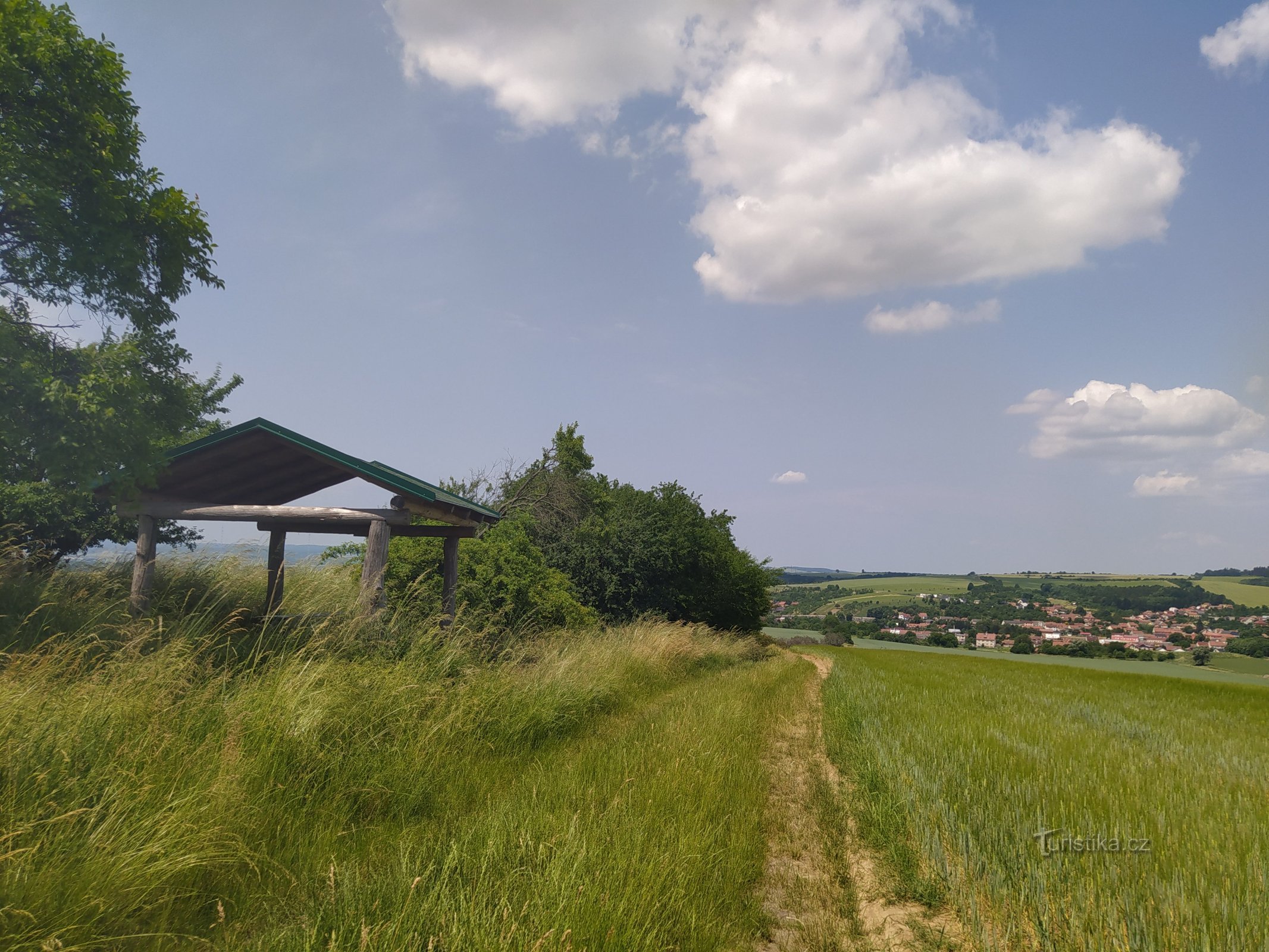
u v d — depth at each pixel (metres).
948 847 4.80
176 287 12.05
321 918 3.40
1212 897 3.93
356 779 5.73
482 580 14.02
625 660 13.71
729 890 4.25
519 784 6.27
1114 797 6.09
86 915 3.39
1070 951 3.43
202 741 5.25
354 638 8.55
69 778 4.26
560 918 3.36
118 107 10.84
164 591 10.75
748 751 8.03
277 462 10.76
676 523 29.72
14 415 8.55
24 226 10.34
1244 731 12.67
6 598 8.09
